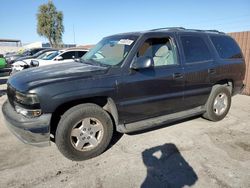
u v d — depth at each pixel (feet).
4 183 9.50
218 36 16.57
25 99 9.86
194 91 14.62
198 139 13.71
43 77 10.61
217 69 15.52
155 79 12.60
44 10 116.16
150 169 10.60
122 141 13.34
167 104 13.57
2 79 40.93
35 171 10.37
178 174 10.22
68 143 10.68
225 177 10.00
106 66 12.03
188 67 14.05
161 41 13.58
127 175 10.13
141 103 12.41
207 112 16.12
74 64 13.37
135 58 12.12
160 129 15.11
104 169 10.58
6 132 14.66
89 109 10.96
